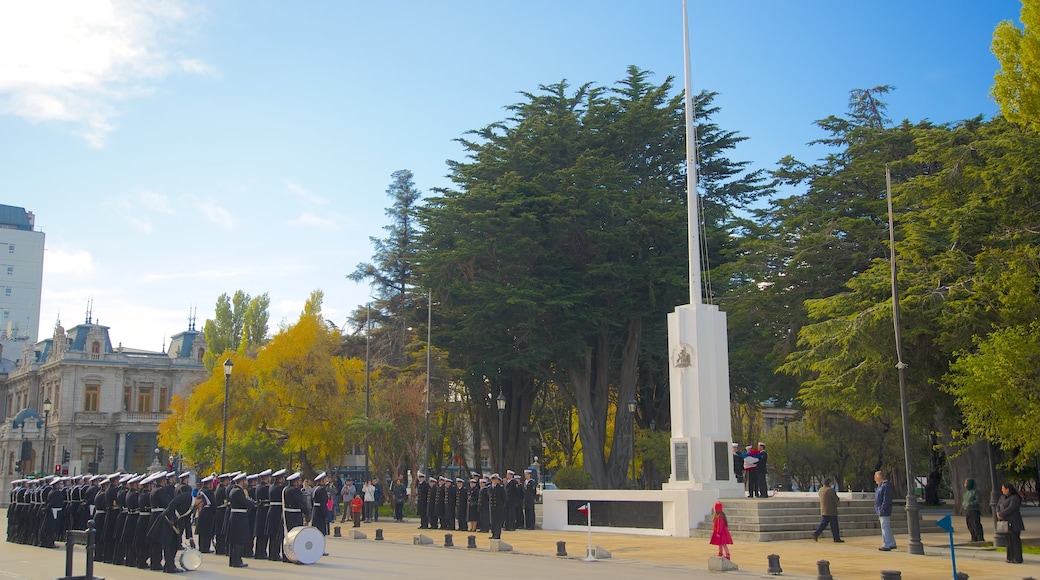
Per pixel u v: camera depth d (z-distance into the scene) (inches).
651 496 1196.5
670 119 2058.3
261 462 2090.3
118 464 3735.2
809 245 1620.3
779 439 2470.5
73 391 3727.9
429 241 2071.9
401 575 700.7
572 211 1909.4
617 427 2049.7
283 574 713.0
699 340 1232.2
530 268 2020.2
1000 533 810.2
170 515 738.2
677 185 2138.3
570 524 1296.8
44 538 984.3
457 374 2058.3
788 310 1704.0
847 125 1849.2
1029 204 1090.1
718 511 804.0
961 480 1446.9
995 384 866.1
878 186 1657.2
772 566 725.9
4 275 5137.8
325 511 950.4
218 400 1913.1
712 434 1212.5
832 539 1077.8
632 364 2063.2
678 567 792.9
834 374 1245.1
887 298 1189.7
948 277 1153.4
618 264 1931.6
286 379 1883.6
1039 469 1596.9
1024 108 858.1
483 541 1112.8
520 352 1977.1
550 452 2947.8
